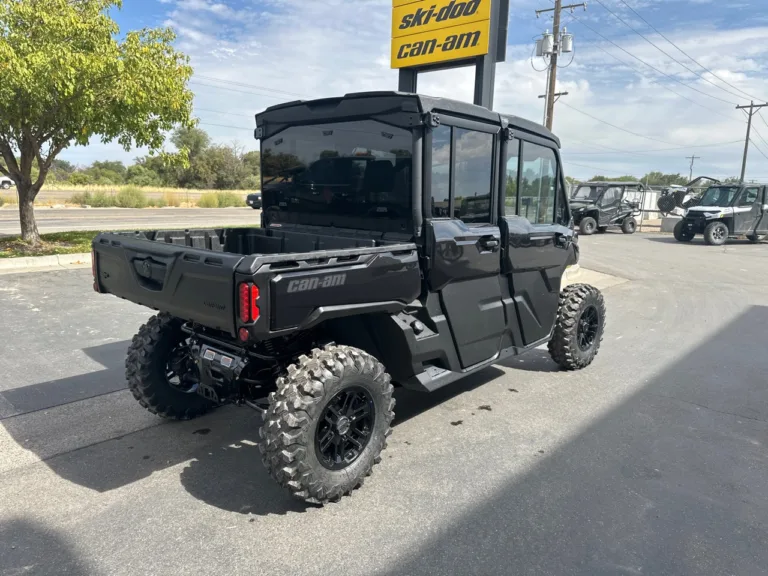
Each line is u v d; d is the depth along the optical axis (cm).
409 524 295
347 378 303
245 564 260
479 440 399
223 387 343
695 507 317
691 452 387
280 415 286
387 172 367
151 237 405
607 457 376
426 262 360
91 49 1039
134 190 3419
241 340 271
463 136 382
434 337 373
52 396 454
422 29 864
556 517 304
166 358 398
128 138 1198
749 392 507
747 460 377
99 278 380
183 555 266
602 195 2303
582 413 452
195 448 376
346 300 304
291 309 278
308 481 292
